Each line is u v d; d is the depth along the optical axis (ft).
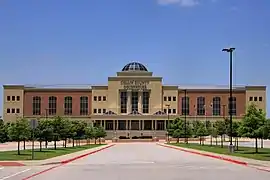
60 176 79.61
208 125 402.11
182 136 357.41
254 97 510.58
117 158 143.13
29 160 120.26
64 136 208.54
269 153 159.33
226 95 515.09
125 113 510.58
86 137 311.47
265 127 153.07
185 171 90.53
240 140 402.11
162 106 513.86
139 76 513.45
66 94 515.50
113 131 485.97
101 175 81.66
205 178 75.92
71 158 133.80
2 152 164.25
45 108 514.27
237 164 112.27
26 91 514.27
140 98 511.81
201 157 148.56
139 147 267.59
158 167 102.06
